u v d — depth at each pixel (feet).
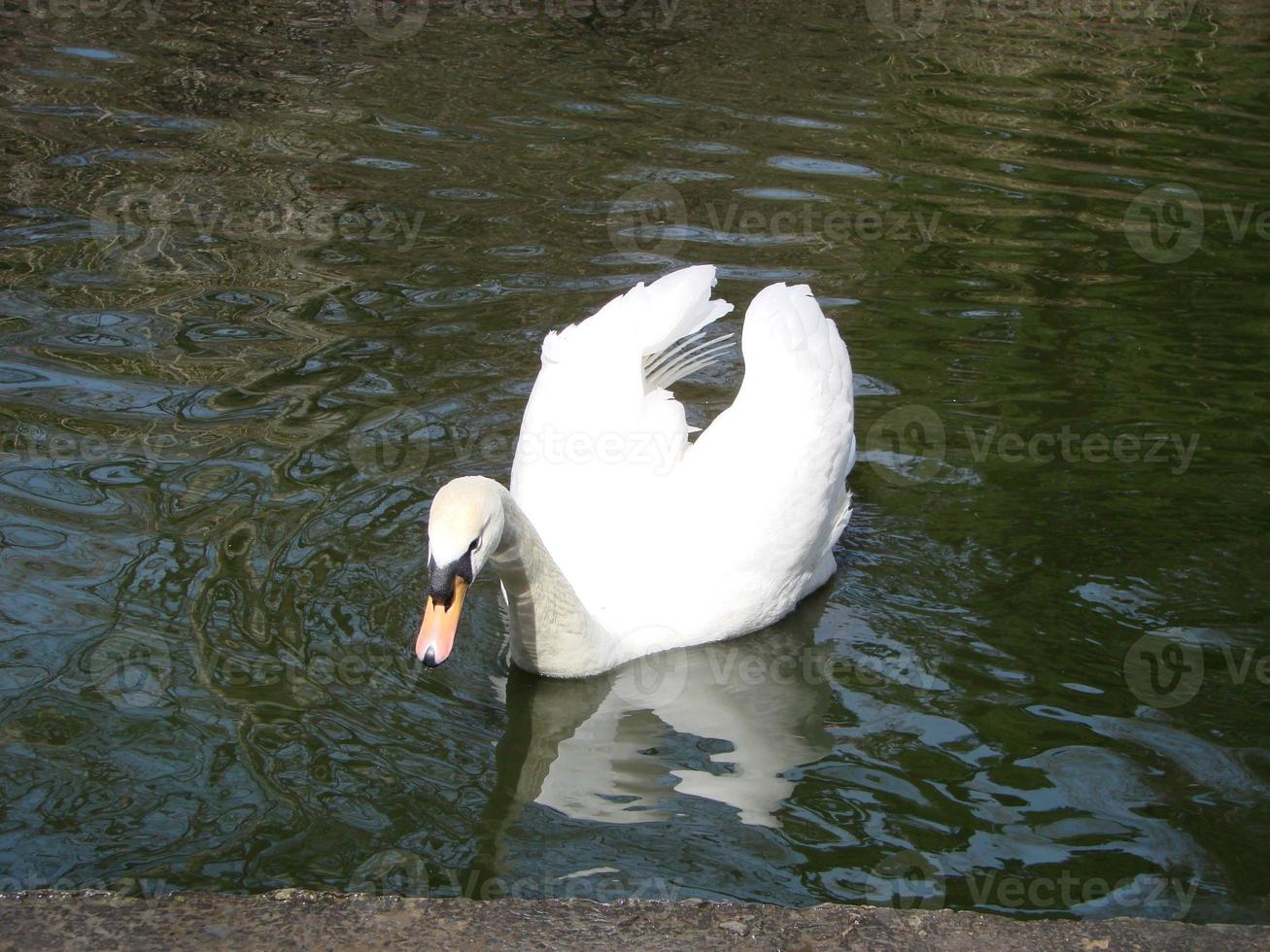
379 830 16.24
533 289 29.89
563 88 41.91
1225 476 24.44
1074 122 40.75
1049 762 17.84
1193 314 29.91
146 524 21.86
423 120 39.09
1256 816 16.83
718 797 17.24
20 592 20.16
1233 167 37.50
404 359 27.14
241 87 41.16
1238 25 51.03
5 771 16.81
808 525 21.29
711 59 45.09
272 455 23.90
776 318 22.66
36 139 36.73
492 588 22.21
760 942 14.11
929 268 31.58
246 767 17.16
